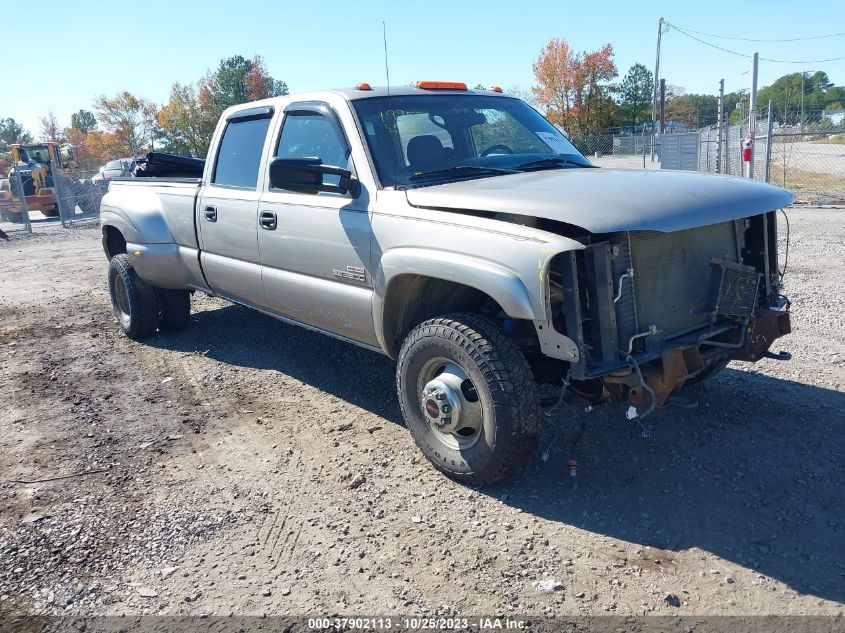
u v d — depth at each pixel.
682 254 3.65
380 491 3.81
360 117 4.40
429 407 3.78
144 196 6.39
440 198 3.77
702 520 3.39
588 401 3.74
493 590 2.97
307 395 5.24
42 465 4.28
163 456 4.34
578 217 3.22
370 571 3.13
